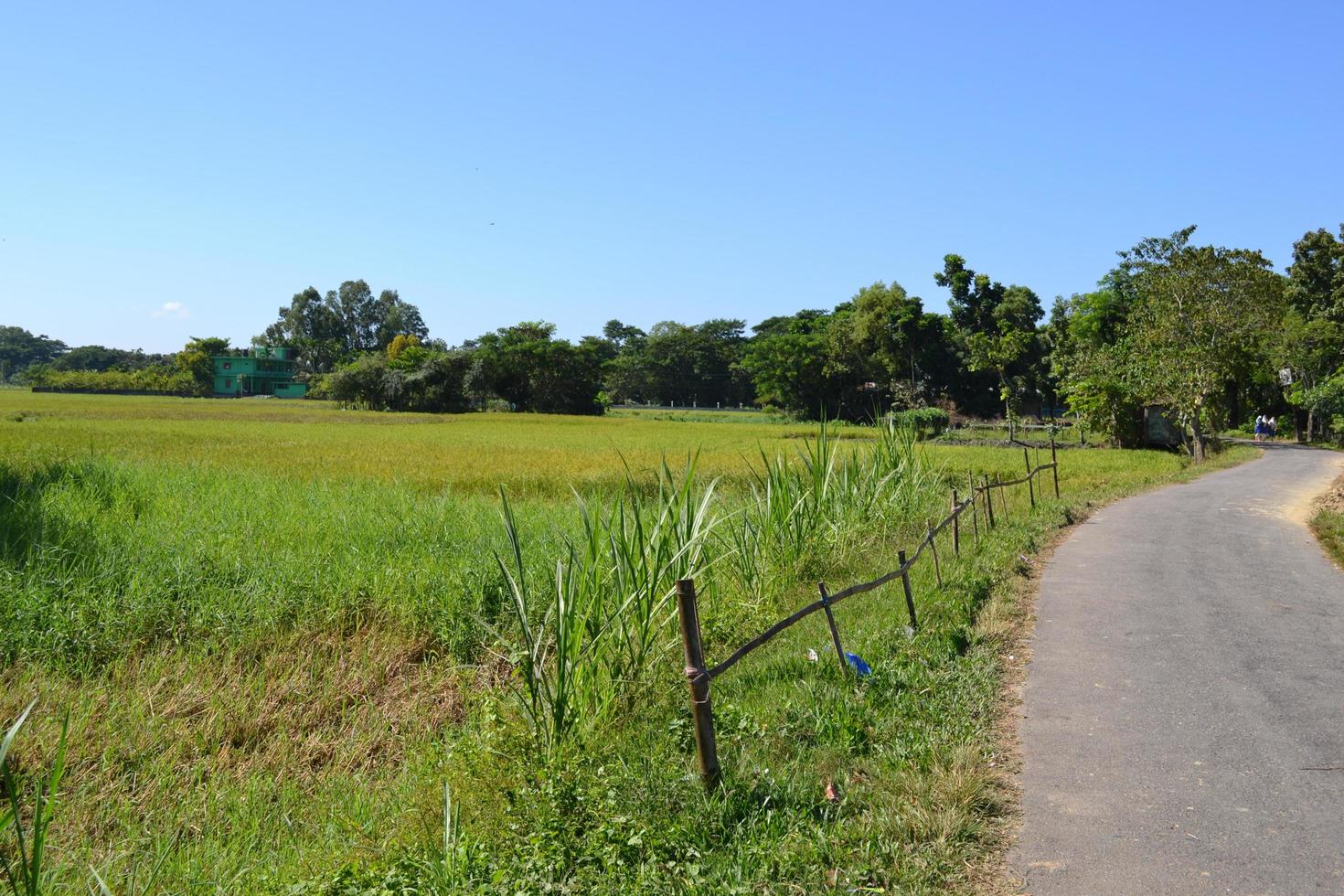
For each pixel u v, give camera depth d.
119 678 6.74
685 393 121.88
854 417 76.88
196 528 10.49
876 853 4.07
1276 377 52.56
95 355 163.00
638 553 6.97
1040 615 8.60
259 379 126.00
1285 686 6.45
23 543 9.33
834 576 10.23
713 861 4.04
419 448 28.11
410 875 3.88
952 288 74.62
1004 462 26.75
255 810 5.00
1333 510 16.38
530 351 85.44
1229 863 3.99
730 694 6.37
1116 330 51.19
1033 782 4.87
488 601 8.62
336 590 8.48
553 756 4.98
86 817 4.97
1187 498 19.20
